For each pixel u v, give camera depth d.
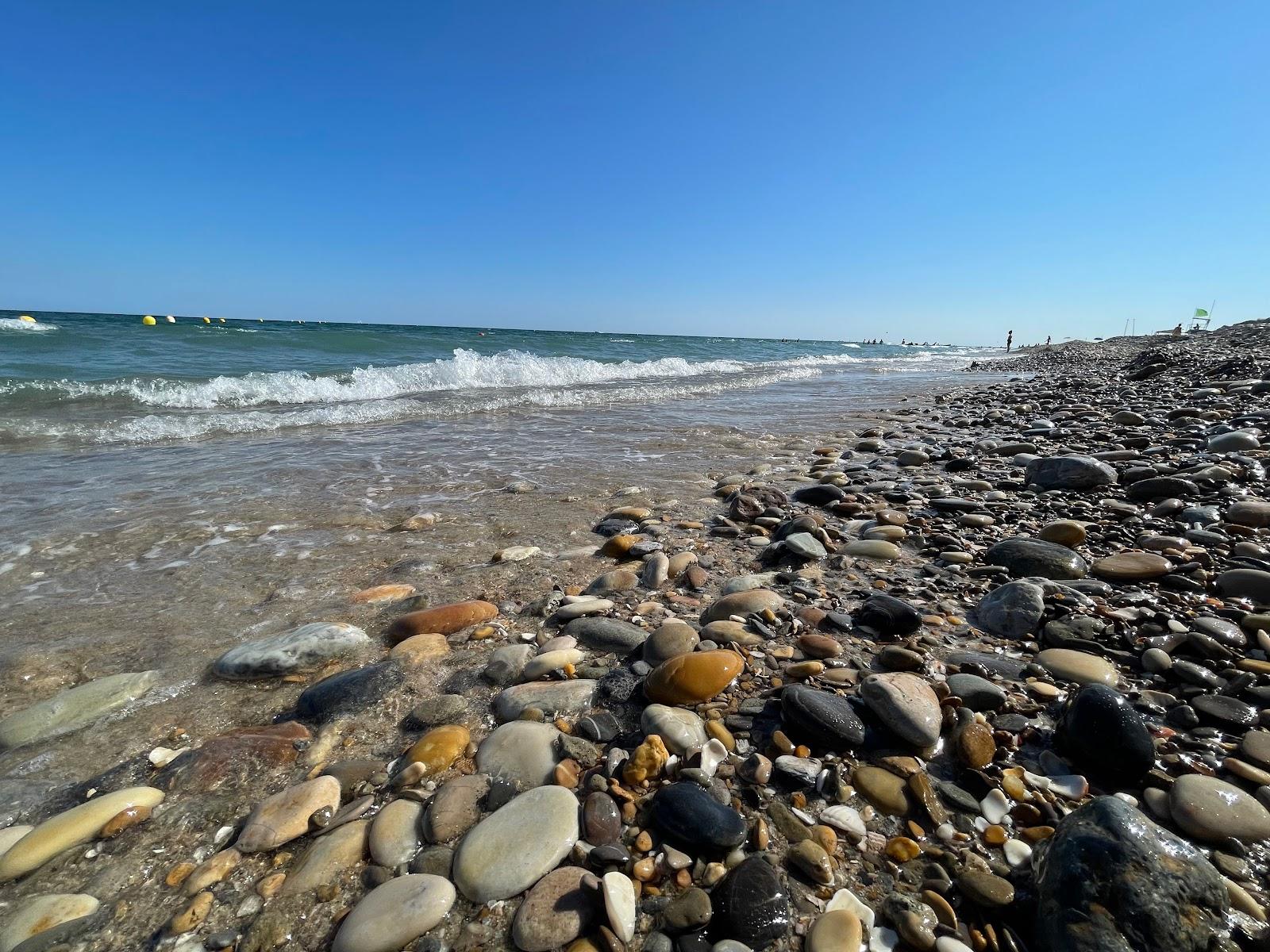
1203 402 6.45
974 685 1.81
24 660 2.20
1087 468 3.74
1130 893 1.06
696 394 11.64
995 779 1.49
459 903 1.24
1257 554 2.50
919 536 3.14
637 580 2.80
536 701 1.86
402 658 2.14
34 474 4.82
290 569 3.03
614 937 1.15
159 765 1.69
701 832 1.33
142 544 3.34
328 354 15.98
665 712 1.74
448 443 6.29
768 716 1.77
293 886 1.30
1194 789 1.37
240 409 8.21
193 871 1.34
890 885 1.25
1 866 1.34
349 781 1.59
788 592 2.57
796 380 15.70
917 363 27.00
